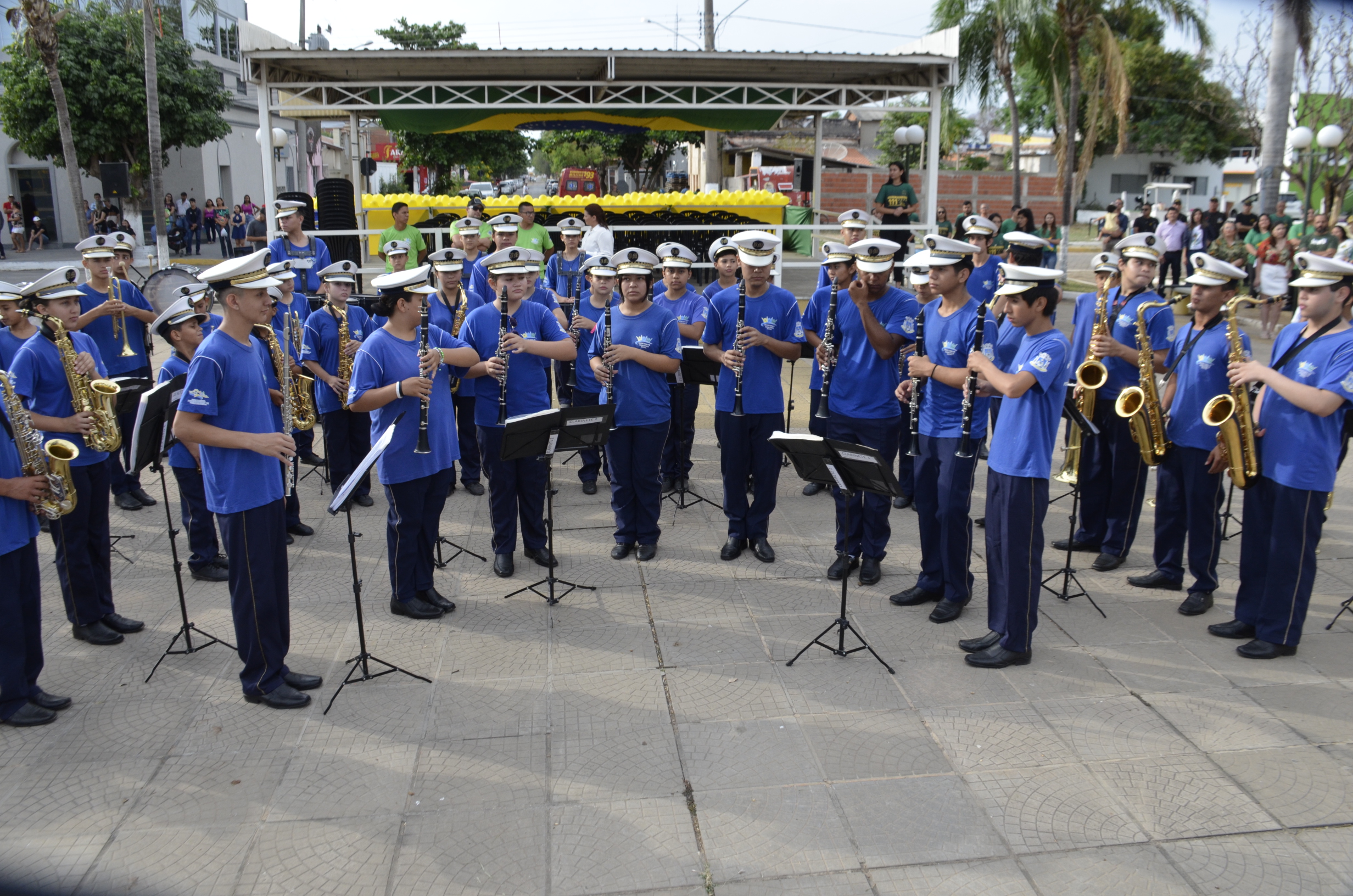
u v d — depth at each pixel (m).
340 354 7.12
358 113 16.22
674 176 37.66
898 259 15.68
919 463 5.40
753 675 4.74
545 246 10.78
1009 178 33.25
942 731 4.23
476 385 5.98
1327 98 20.52
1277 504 4.80
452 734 4.21
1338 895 3.23
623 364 6.00
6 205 27.94
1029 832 3.56
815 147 18.31
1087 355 6.05
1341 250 14.39
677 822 3.62
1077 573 6.07
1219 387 5.26
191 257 27.14
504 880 3.32
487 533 6.80
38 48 17.53
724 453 6.17
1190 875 3.33
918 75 15.38
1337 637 5.15
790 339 6.15
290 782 3.88
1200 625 5.30
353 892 3.27
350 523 4.47
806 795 3.78
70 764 4.00
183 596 4.91
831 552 6.40
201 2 23.61
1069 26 20.77
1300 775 3.89
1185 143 38.81
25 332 5.56
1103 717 4.34
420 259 11.29
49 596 5.68
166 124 25.09
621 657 4.92
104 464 5.12
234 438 4.18
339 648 5.03
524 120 17.56
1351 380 4.51
